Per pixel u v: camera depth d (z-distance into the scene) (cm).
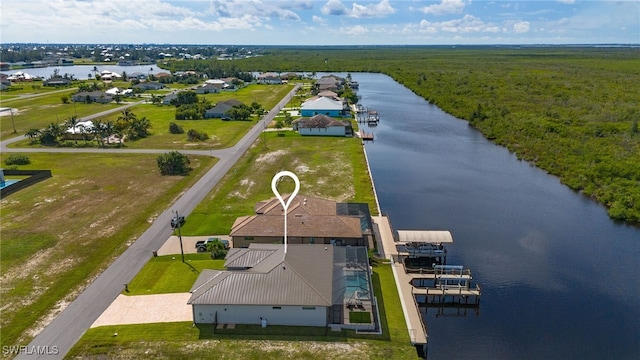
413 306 4156
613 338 3925
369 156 9456
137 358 3425
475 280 4797
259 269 4041
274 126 12088
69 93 18362
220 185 7400
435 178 8062
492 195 7250
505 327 4094
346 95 16512
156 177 7819
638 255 5350
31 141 10425
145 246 5250
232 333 3697
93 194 6988
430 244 5328
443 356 3706
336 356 3456
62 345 3584
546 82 18988
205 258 4953
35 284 4456
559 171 8306
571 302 4431
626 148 9219
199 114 13175
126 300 4166
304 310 3753
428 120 13488
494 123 12038
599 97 14962
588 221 6291
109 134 10412
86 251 5134
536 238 5753
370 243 5272
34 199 6775
